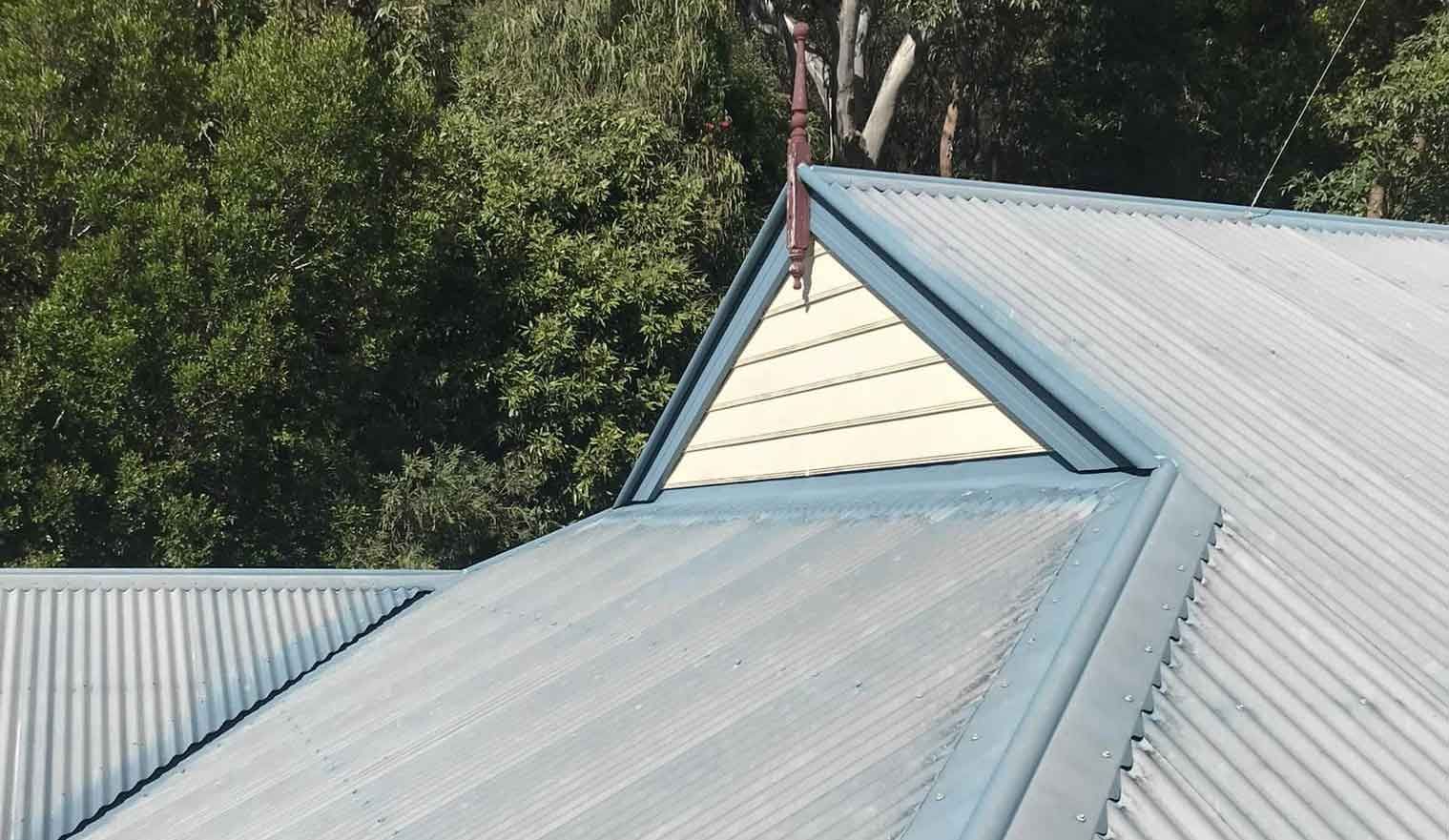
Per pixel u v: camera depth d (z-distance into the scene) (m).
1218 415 5.36
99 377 14.22
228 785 6.57
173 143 15.86
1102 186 29.17
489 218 17.36
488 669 6.64
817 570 5.79
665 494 8.85
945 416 6.10
